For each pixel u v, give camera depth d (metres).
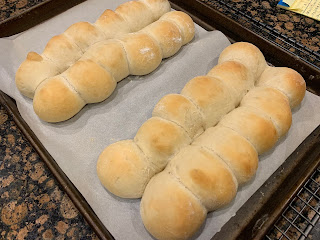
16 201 0.24
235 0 0.38
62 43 0.30
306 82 0.30
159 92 0.30
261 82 0.29
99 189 0.24
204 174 0.21
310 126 0.28
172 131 0.23
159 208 0.20
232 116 0.25
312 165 0.24
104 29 0.32
